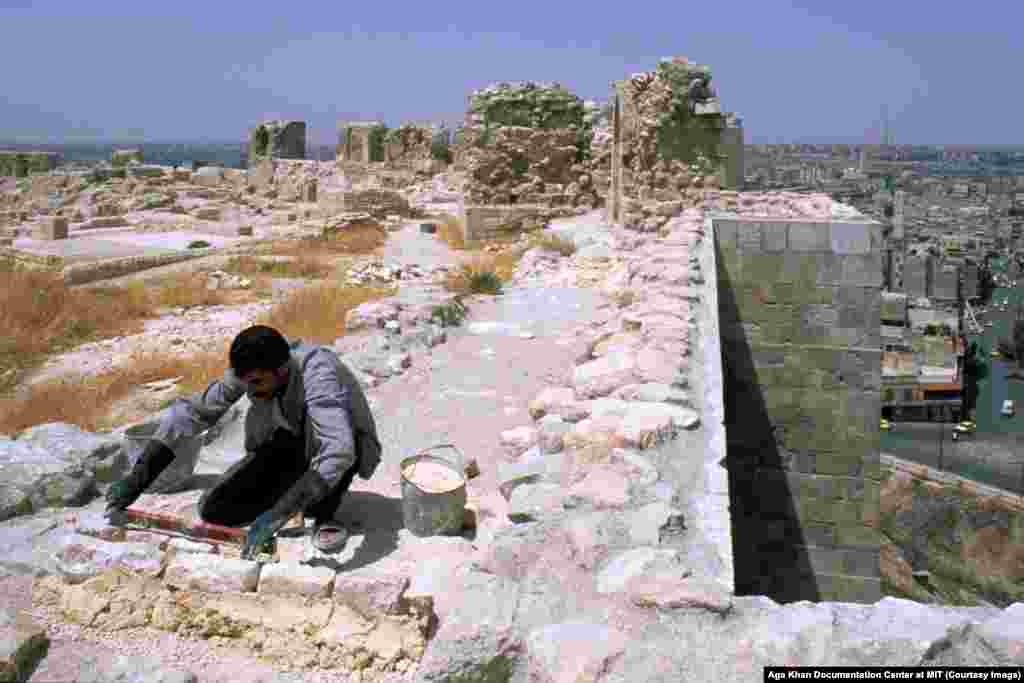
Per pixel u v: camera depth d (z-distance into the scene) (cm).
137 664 404
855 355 1439
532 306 1549
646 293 1062
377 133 5591
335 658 410
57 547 479
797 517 1476
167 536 492
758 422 1470
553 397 730
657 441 569
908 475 4397
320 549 492
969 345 6781
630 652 333
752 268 1449
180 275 2225
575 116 2952
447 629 350
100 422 1073
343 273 2247
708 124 2145
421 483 577
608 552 416
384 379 1047
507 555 426
